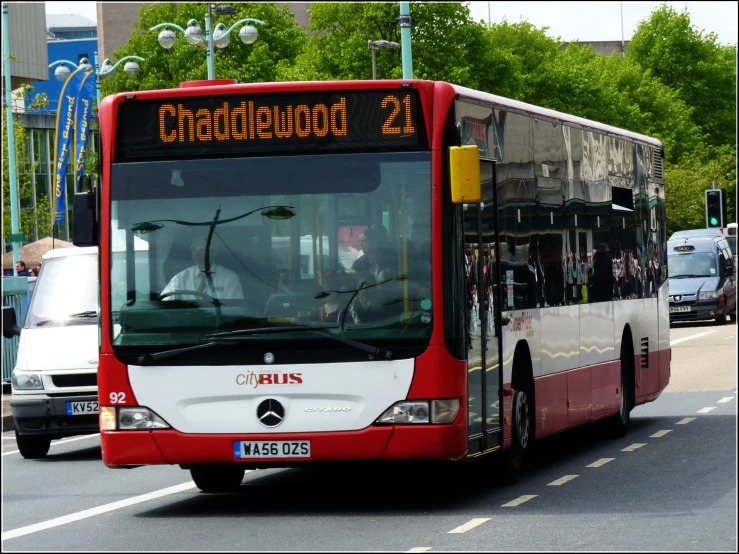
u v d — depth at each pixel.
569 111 91.88
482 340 13.70
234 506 14.15
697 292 54.75
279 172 13.12
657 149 22.89
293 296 12.91
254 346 12.87
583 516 12.63
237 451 12.84
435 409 12.68
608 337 19.12
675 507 13.07
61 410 20.05
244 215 13.10
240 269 13.02
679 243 56.53
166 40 45.12
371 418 12.72
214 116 13.24
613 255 19.61
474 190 12.73
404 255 12.85
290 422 12.80
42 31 71.94
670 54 109.75
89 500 15.33
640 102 102.62
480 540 11.40
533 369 15.59
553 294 16.55
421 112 13.04
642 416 23.41
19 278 26.33
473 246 13.52
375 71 70.00
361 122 13.08
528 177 15.73
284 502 14.30
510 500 13.88
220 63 87.19
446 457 12.72
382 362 12.73
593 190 18.66
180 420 12.95
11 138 57.06
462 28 73.62
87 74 45.97
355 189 12.99
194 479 15.35
